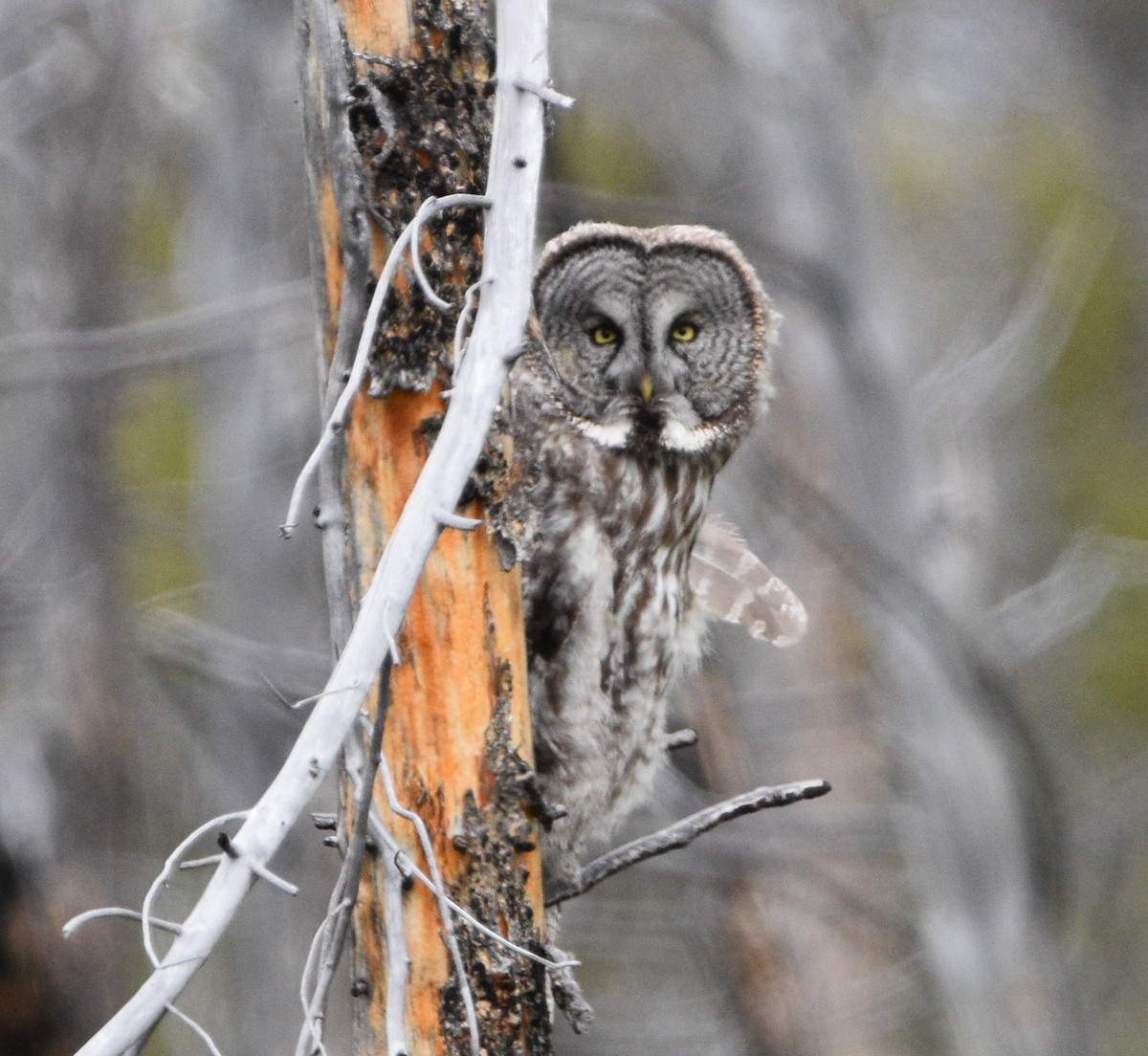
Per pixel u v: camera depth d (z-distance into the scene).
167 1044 15.44
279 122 14.73
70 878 12.62
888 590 13.34
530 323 8.70
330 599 5.68
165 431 17.66
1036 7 24.00
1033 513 21.95
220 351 13.68
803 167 13.69
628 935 15.53
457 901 5.75
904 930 14.61
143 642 13.72
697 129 16.23
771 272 13.52
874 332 13.73
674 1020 15.77
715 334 9.13
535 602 8.18
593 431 8.58
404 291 5.58
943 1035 15.68
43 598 13.13
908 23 18.23
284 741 15.34
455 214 5.64
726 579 9.80
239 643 13.64
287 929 14.54
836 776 15.33
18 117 13.34
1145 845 19.56
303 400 14.95
